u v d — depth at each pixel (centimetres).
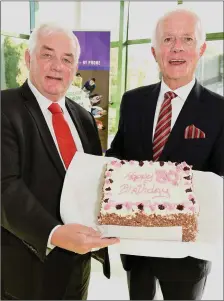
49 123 149
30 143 138
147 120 160
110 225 135
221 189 142
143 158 160
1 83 249
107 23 301
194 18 146
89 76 249
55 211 141
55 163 140
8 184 131
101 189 148
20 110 140
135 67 311
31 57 145
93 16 280
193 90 154
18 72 252
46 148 139
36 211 128
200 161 152
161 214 135
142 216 136
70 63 145
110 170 152
